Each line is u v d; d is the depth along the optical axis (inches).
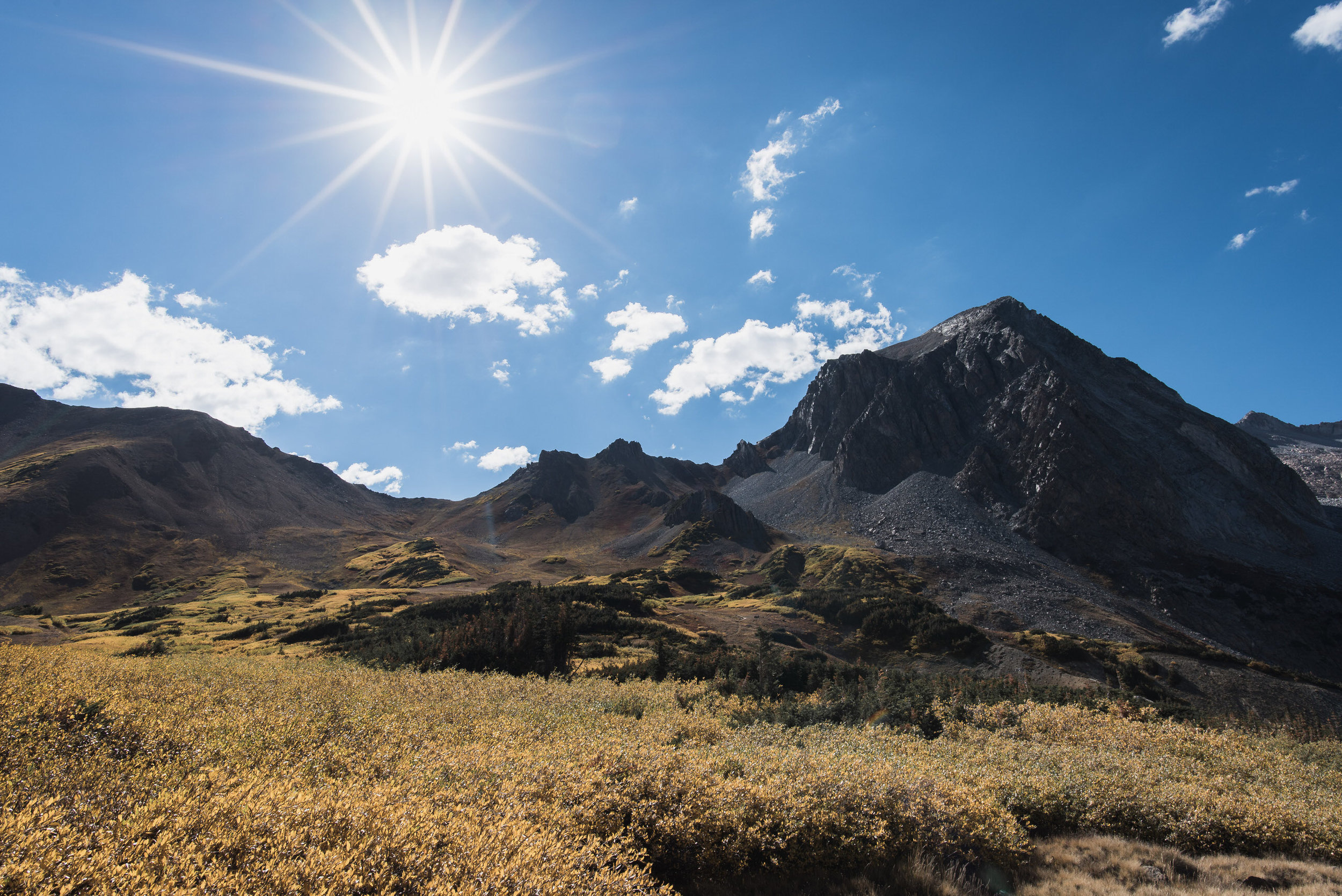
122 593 7229.3
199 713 610.5
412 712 814.5
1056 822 628.7
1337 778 839.1
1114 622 4726.9
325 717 668.1
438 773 465.4
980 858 499.2
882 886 448.5
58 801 306.5
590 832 420.8
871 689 1596.9
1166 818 613.6
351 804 333.1
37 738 420.2
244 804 309.1
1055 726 1035.3
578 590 4894.2
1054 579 5693.9
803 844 473.1
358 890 265.4
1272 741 1055.6
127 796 330.3
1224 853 574.9
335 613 4800.7
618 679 2020.2
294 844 283.0
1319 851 574.6
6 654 642.8
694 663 2103.8
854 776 573.3
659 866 438.0
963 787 588.1
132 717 514.9
